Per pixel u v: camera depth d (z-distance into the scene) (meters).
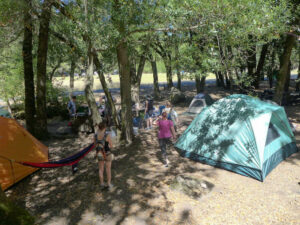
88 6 7.21
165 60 12.01
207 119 6.91
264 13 5.46
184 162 6.64
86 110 11.14
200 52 7.23
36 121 9.18
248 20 5.45
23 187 5.42
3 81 13.37
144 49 11.79
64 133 10.05
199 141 6.76
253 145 5.68
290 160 6.47
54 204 4.69
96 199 4.83
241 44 6.16
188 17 6.00
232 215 4.25
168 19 6.36
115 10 6.66
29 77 9.32
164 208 4.48
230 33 5.62
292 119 10.62
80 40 8.21
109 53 9.79
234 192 5.00
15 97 15.65
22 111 13.95
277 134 6.50
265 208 4.42
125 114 8.18
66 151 7.89
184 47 8.97
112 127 9.83
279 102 11.05
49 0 7.26
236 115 6.31
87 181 5.64
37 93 9.05
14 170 5.48
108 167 5.22
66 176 5.96
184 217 4.21
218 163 6.20
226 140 6.17
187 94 22.12
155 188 5.22
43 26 8.60
